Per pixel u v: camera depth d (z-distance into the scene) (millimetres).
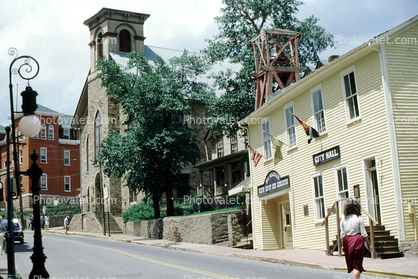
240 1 35906
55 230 50906
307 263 15523
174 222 33781
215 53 36938
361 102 18156
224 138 43375
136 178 37344
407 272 12109
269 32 29625
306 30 35375
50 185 67812
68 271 15773
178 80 39312
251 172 27594
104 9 51531
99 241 33469
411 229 16156
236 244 26875
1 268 16750
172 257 20109
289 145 23531
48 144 68688
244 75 35875
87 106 56656
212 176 44406
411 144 16750
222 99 35188
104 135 50719
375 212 17594
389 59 17188
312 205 21219
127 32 53000
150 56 53406
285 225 25422
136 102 35969
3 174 67750
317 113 21078
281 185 23891
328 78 20203
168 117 37500
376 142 17297
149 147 35500
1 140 70938
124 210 49438
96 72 52688
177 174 39531
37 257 11594
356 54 18031
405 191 16297
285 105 23766
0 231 21875
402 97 17031
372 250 15578
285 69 28875
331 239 19609
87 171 54969
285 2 35750
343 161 19062
